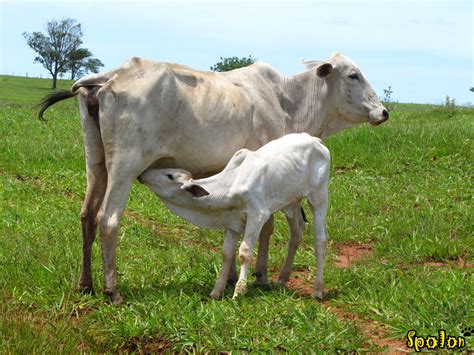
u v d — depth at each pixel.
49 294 5.20
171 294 5.14
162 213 7.69
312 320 4.70
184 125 5.13
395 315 4.81
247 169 5.12
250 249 5.13
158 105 5.01
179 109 5.10
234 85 5.56
